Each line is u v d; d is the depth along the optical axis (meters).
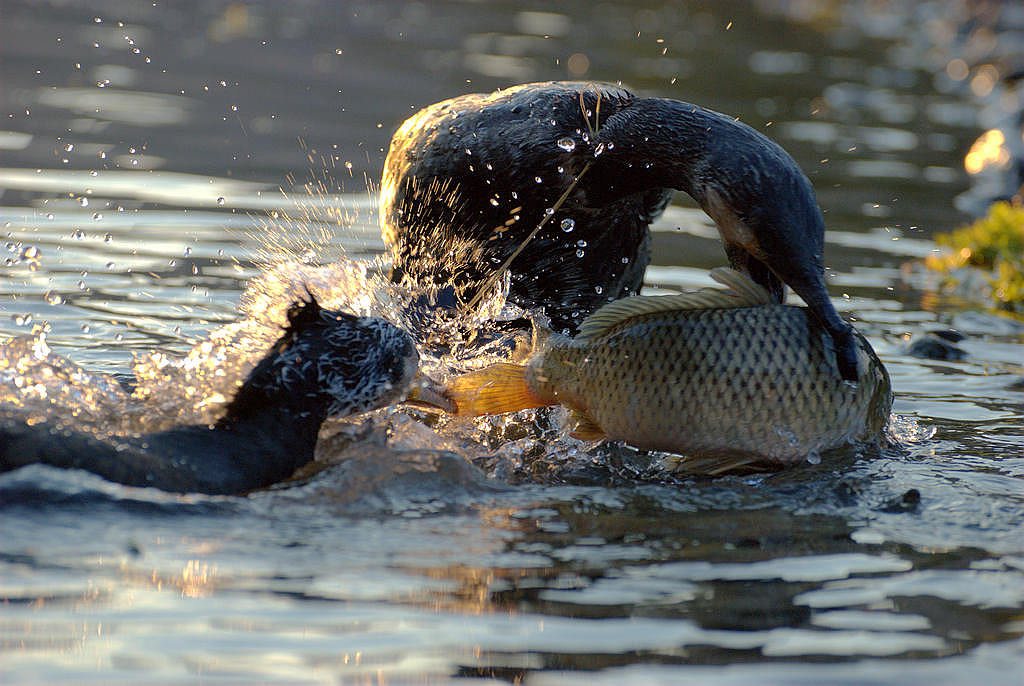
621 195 15.88
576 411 14.39
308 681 8.86
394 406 15.20
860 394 13.55
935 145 36.06
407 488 13.15
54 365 14.38
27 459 11.95
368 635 9.59
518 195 16.34
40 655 9.04
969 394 17.80
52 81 37.56
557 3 61.56
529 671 9.12
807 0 66.50
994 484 13.91
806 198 13.96
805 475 14.13
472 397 14.59
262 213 25.89
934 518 12.81
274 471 13.09
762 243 13.91
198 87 38.19
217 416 13.33
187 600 10.04
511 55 45.91
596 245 17.00
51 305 19.66
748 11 62.91
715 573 11.15
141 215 25.20
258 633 9.54
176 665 9.00
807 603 10.50
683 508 13.06
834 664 9.36
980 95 43.97
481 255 17.05
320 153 31.36
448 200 16.80
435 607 10.16
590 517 12.69
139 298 20.33
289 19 51.78
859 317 21.78
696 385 13.48
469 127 16.56
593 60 45.53
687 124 14.80
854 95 42.84
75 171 28.27
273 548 11.27
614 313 14.05
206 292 20.77
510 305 17.31
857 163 33.25
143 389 14.24
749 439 13.52
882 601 10.57
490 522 12.42
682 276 23.34
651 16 59.19
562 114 16.12
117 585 10.23
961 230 26.81
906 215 28.75
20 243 22.75
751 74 45.06
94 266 21.86
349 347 13.79
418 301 17.08
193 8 52.34
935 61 51.53
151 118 34.03
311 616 9.86
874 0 66.19
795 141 35.19
